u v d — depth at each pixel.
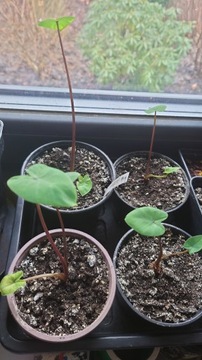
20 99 0.97
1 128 0.84
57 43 0.92
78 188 0.82
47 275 0.71
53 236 0.81
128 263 0.81
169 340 0.74
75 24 0.90
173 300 0.77
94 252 0.80
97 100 1.00
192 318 0.73
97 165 0.96
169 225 0.87
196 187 0.98
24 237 0.89
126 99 1.01
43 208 0.84
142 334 0.75
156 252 0.84
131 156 1.02
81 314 0.71
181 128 1.00
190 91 1.03
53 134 0.98
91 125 0.97
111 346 0.73
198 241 0.74
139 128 0.99
